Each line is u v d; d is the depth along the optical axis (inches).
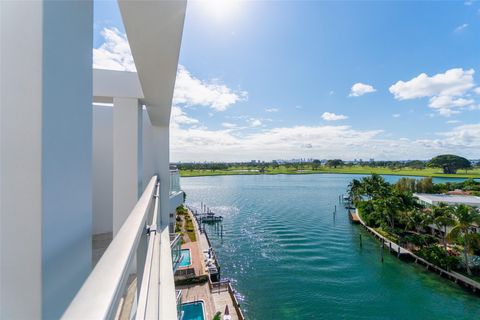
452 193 1344.7
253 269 677.9
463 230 589.3
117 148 134.5
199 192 2143.2
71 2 31.3
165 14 57.9
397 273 629.6
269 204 1592.0
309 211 1393.9
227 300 462.3
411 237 764.6
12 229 22.8
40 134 23.3
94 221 191.6
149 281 43.9
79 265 34.3
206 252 684.1
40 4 23.5
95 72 132.3
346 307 507.2
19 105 22.9
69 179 30.9
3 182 22.5
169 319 37.0
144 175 212.1
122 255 22.3
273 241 906.7
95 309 14.1
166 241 81.3
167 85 105.1
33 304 23.6
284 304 519.5
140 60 80.4
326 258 739.4
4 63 22.7
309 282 604.4
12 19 23.0
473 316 470.9
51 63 25.3
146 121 213.9
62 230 28.8
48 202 24.9
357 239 898.1
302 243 877.8
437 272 619.8
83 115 36.1
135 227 32.4
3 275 22.8
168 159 190.7
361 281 603.2
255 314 488.7
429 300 518.9
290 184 2783.0
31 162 23.1
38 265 23.7
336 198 1812.3
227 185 2723.9
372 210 1069.1
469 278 553.6
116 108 134.3
